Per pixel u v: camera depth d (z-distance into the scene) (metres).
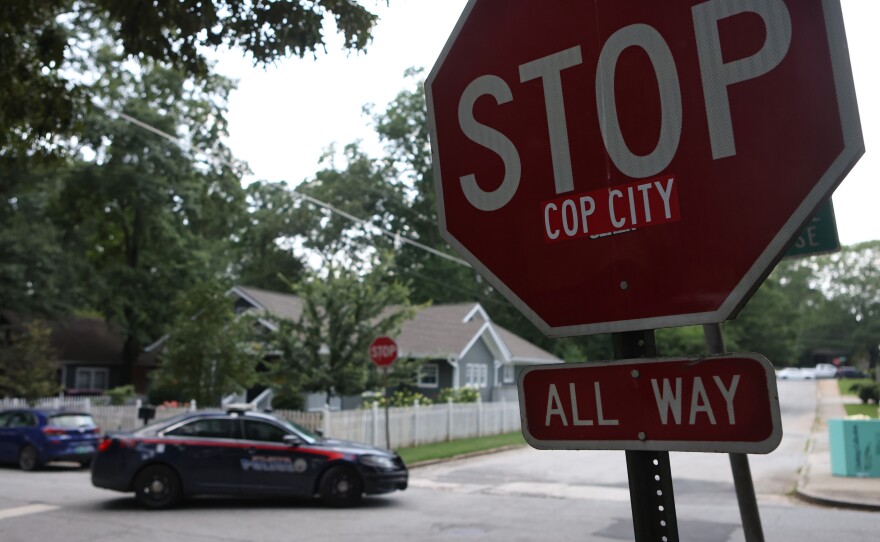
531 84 2.00
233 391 21.62
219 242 42.50
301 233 49.22
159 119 31.88
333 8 5.53
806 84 1.61
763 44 1.67
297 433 11.86
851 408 36.94
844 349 96.12
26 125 8.08
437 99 2.16
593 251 1.86
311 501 12.20
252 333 21.61
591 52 1.91
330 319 20.12
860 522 10.25
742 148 1.68
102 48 24.39
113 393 29.86
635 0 1.85
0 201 31.00
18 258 30.95
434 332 33.09
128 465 11.09
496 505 11.96
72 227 36.00
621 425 1.75
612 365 1.77
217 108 33.38
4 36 7.28
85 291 34.16
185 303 21.50
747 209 1.66
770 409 1.56
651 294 1.77
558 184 1.93
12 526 9.56
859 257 94.00
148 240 38.09
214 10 5.62
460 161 2.10
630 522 10.41
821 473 15.22
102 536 9.05
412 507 11.70
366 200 49.25
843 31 1.58
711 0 1.74
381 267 20.75
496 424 27.64
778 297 58.62
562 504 12.13
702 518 10.62
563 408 1.83
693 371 1.66
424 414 22.62
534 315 1.94
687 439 1.66
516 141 2.01
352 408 28.30
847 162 1.55
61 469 17.08
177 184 33.94
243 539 9.03
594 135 1.89
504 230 2.01
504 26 2.06
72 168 31.33
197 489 11.28
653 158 1.79
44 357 27.89
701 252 1.71
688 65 1.76
